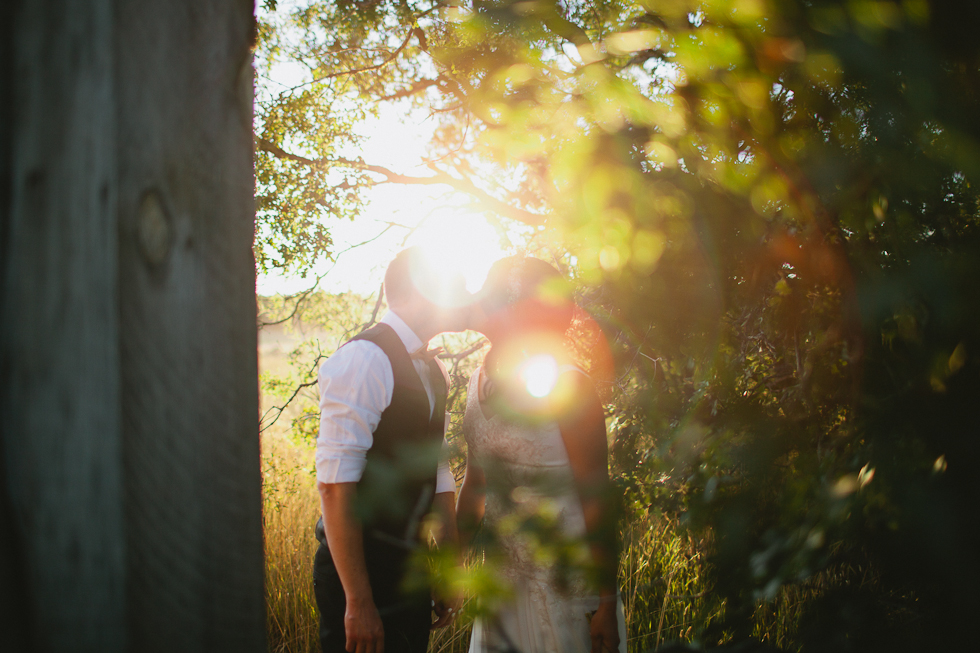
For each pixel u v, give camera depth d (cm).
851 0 47
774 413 80
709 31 57
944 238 63
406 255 177
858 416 69
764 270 90
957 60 50
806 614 64
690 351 117
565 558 52
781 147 67
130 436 51
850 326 71
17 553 51
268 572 297
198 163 58
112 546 51
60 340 50
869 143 61
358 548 156
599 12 71
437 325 176
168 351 54
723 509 69
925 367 61
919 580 57
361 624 155
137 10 53
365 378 160
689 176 76
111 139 50
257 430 65
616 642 144
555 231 86
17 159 50
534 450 132
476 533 55
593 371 161
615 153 73
